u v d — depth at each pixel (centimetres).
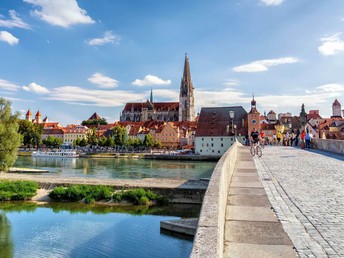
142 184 4366
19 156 16725
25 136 18638
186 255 2273
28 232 2870
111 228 2967
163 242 2548
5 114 6844
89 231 2878
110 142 18700
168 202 4056
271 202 1163
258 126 14150
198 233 565
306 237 802
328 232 841
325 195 1284
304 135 4775
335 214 1012
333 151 3850
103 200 4106
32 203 4075
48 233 2833
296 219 956
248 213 1018
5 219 3316
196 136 15050
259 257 680
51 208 3816
